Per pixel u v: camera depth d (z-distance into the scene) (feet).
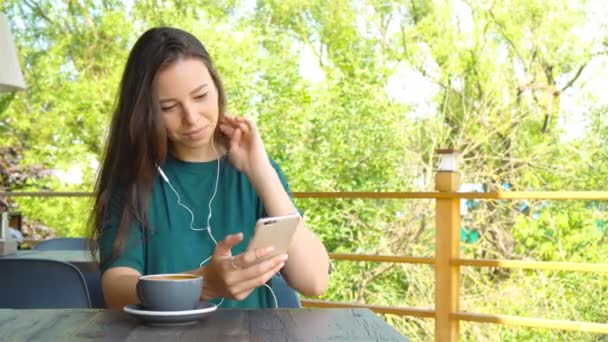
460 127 24.07
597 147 22.80
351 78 25.05
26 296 5.25
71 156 27.53
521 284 20.35
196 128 4.22
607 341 18.58
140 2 27.50
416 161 23.88
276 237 3.48
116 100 4.45
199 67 4.20
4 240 7.85
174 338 3.09
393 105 24.39
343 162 23.95
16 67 9.57
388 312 10.36
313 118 24.54
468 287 20.72
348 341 3.06
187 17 26.86
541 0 23.41
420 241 21.83
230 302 4.53
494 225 21.80
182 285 3.35
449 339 9.79
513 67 23.73
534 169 23.25
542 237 21.38
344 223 22.54
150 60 4.18
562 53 23.27
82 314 3.61
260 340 3.07
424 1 24.63
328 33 25.53
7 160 27.35
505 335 19.81
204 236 4.52
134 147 4.29
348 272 21.71
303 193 10.71
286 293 4.89
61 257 7.48
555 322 9.05
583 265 8.87
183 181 4.55
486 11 24.00
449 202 9.82
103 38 27.61
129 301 4.00
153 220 4.44
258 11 26.32
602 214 21.08
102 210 4.38
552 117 23.32
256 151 4.53
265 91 25.20
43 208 27.22
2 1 27.63
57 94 27.61
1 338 3.09
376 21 25.13
